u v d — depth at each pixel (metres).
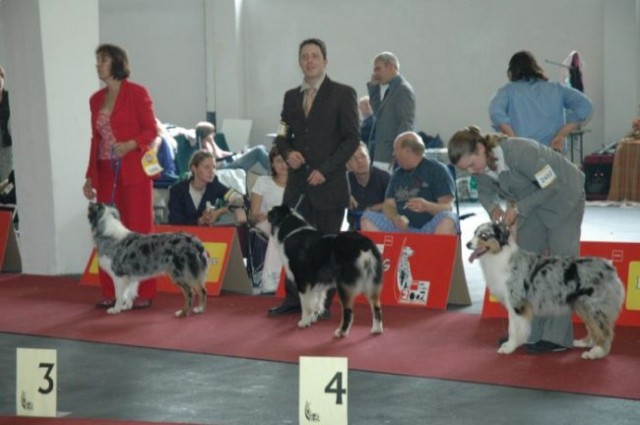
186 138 13.52
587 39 17.91
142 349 6.82
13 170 11.33
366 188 8.95
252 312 8.00
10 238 10.46
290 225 7.30
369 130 12.01
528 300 6.32
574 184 6.49
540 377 5.82
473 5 18.55
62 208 10.12
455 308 8.06
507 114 7.84
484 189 6.63
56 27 9.94
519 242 6.67
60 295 8.98
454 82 18.80
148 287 8.41
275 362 6.37
